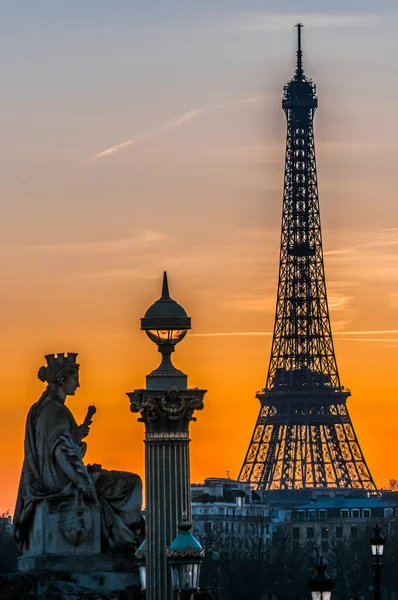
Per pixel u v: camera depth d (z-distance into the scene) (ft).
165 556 538.06
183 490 540.52
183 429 542.57
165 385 544.21
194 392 542.98
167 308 548.72
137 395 541.34
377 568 636.07
